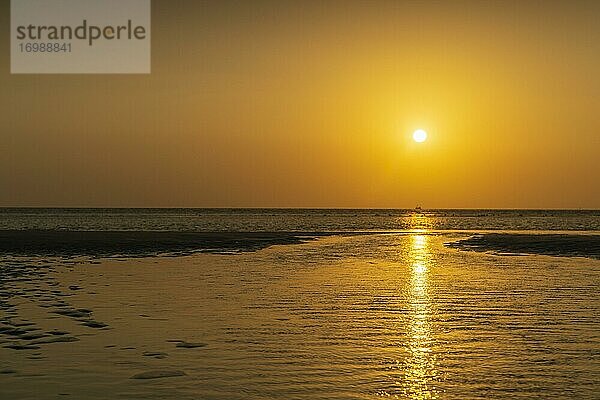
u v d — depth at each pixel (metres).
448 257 33.47
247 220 116.31
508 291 20.41
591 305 17.66
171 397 9.36
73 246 38.75
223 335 13.55
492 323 15.05
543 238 45.25
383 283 22.45
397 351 12.23
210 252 36.38
